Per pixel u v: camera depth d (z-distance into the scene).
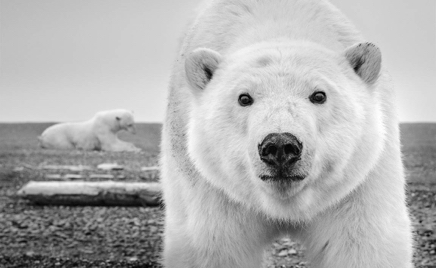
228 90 4.84
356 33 5.47
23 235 8.47
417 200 9.52
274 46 4.95
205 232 5.12
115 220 9.03
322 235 5.16
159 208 9.30
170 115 5.43
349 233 5.02
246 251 5.27
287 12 5.32
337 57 4.98
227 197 5.07
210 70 5.08
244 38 5.25
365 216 4.98
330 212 5.06
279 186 4.57
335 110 4.73
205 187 5.09
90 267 7.17
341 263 5.07
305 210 4.91
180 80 5.42
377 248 4.96
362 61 4.98
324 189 4.85
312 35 5.20
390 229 4.98
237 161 4.76
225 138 4.80
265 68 4.79
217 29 5.42
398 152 5.18
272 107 4.57
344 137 4.73
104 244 8.05
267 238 5.51
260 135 4.44
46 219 9.17
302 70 4.75
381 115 5.00
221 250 5.16
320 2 5.41
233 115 4.79
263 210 4.97
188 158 5.17
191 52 5.07
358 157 4.84
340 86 4.80
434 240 7.69
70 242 8.16
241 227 5.16
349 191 4.89
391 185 5.04
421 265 7.00
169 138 5.41
